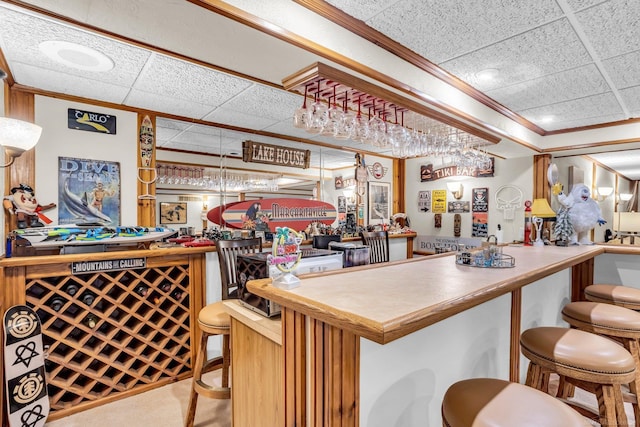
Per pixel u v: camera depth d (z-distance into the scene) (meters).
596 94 2.72
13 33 1.73
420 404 1.43
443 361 1.54
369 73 1.89
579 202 2.88
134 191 2.93
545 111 3.17
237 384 1.50
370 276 1.44
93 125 2.74
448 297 1.07
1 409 1.84
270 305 1.36
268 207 4.14
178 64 2.09
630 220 5.71
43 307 2.06
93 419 2.08
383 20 1.76
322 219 4.56
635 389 1.69
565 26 1.76
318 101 2.18
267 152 3.91
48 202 2.56
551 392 2.36
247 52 1.68
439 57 2.14
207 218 3.83
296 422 1.11
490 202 4.57
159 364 2.52
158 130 3.42
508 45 1.98
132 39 1.56
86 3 1.28
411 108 2.32
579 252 2.28
